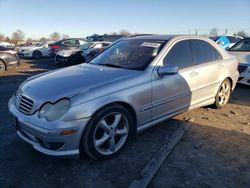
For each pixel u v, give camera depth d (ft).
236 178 10.08
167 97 13.10
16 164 10.87
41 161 11.10
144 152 11.87
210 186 9.59
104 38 78.48
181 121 15.61
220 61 16.80
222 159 11.43
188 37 15.19
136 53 13.88
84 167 10.66
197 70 14.80
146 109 12.14
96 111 10.23
